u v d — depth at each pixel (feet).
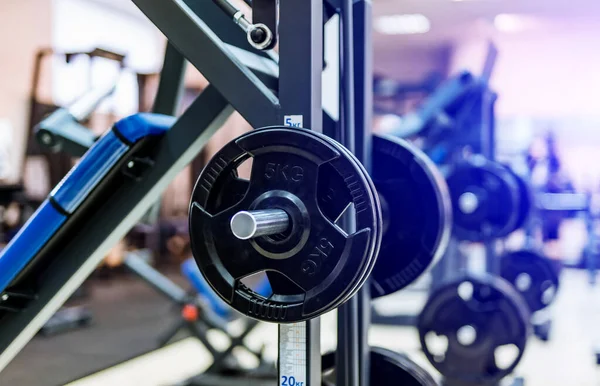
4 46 19.92
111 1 22.52
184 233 24.73
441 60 27.78
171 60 5.78
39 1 20.49
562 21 25.26
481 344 8.21
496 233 9.33
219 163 3.51
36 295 4.88
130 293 19.89
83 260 4.83
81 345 13.30
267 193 3.45
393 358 5.00
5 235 16.51
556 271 11.10
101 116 18.93
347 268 3.25
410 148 4.97
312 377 3.81
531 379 11.00
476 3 23.88
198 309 10.55
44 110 19.38
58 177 19.63
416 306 17.43
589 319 16.06
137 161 4.65
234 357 10.83
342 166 3.27
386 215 5.04
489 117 10.99
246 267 3.49
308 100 3.72
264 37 3.75
